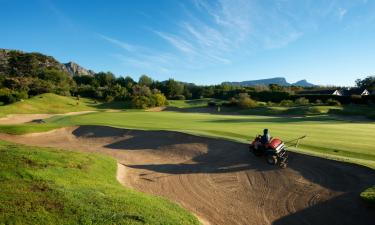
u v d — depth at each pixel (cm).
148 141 2367
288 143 1905
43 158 1398
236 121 3725
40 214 862
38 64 16388
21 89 9481
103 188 1155
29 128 2822
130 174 1612
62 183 1126
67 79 13825
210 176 1541
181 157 1970
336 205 1130
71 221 846
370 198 1086
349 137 2128
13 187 1023
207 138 2147
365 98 6456
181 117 4412
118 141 2488
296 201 1205
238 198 1273
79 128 2948
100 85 14025
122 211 938
